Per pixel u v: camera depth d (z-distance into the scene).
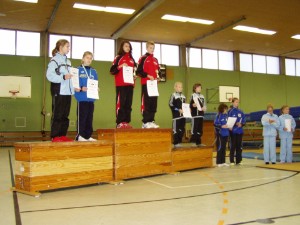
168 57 17.58
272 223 2.95
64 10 12.60
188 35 16.23
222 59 18.86
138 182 5.30
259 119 12.20
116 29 15.02
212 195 4.23
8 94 14.44
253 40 16.92
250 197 4.11
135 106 16.31
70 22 14.00
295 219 3.09
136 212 3.36
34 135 14.84
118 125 5.63
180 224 2.94
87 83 5.17
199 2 12.05
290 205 3.67
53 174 4.48
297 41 17.19
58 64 4.72
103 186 4.92
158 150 6.04
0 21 13.80
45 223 2.97
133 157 5.54
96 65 16.00
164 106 17.09
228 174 6.22
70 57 15.61
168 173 6.23
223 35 15.98
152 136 5.92
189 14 13.27
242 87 18.97
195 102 7.20
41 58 15.10
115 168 5.24
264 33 15.73
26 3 11.87
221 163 7.60
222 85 18.47
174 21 14.11
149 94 5.86
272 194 4.30
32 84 14.96
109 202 3.83
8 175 6.12
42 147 4.39
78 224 2.94
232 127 7.61
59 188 4.74
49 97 15.18
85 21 13.90
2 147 14.08
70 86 4.83
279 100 20.02
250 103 19.12
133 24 13.75
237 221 3.02
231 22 14.19
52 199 4.00
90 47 16.00
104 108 16.00
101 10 12.66
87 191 4.52
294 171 6.55
